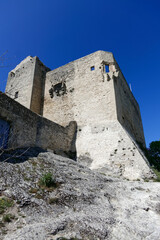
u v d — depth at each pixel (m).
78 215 4.97
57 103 19.31
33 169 7.43
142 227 5.04
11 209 4.62
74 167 9.73
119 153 12.66
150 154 24.31
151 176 10.77
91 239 4.08
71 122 16.20
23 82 21.77
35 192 5.71
